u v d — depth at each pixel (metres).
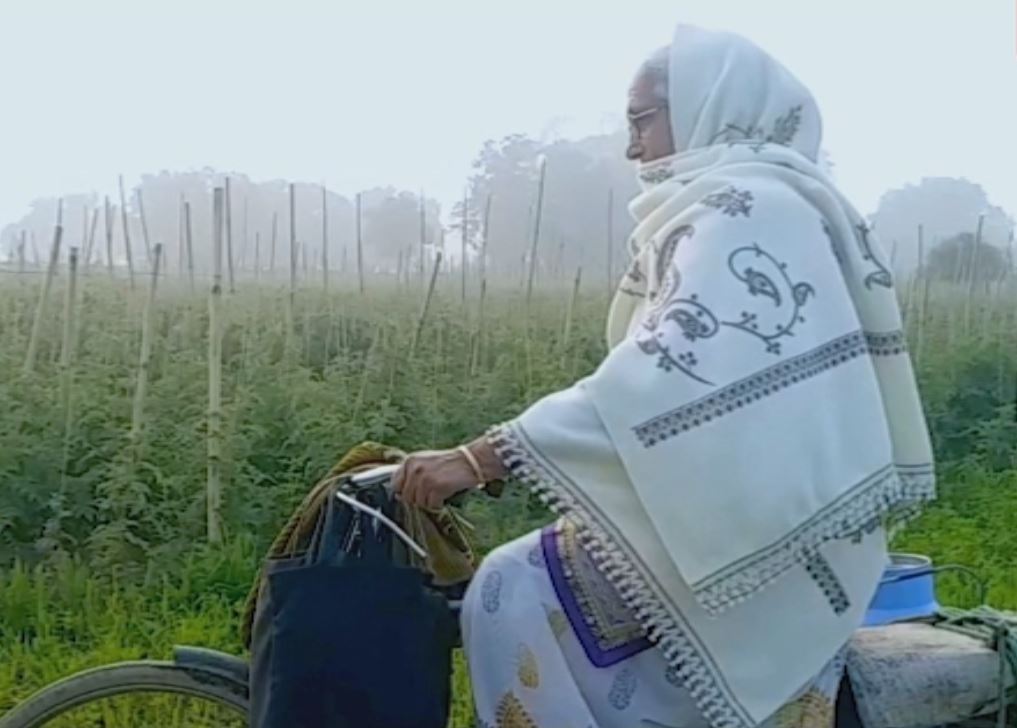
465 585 2.76
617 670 2.57
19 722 2.89
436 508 2.54
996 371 9.10
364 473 2.61
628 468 2.41
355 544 2.55
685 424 2.40
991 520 7.29
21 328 8.11
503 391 7.92
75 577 5.90
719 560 2.40
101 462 6.71
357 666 2.47
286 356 7.76
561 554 2.61
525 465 2.46
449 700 2.62
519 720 2.56
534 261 8.95
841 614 2.58
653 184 2.73
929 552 6.66
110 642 5.21
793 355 2.46
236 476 6.66
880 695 2.75
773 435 2.42
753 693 2.50
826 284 2.54
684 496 2.39
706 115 2.69
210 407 6.82
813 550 2.50
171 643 5.23
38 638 5.32
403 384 7.70
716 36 2.75
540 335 8.71
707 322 2.45
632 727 2.56
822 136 2.80
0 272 8.97
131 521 6.45
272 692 2.48
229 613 5.64
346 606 2.48
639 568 2.43
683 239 2.56
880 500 2.50
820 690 2.63
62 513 6.36
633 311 2.74
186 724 3.76
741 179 2.59
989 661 2.79
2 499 6.35
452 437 7.55
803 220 2.56
